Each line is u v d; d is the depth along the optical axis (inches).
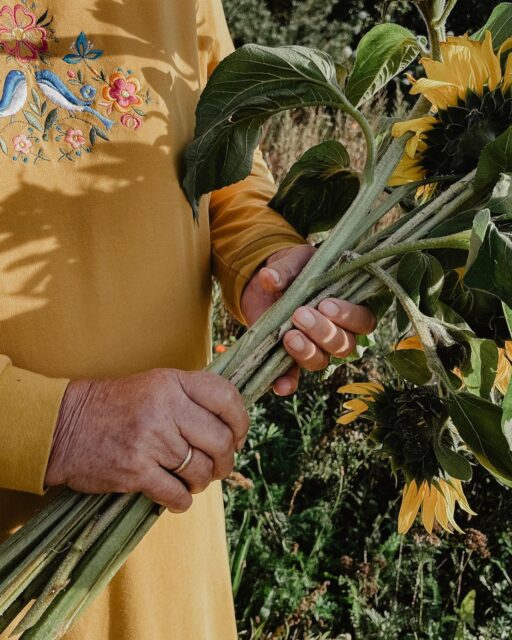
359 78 34.2
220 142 33.7
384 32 32.5
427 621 65.0
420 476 29.5
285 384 31.9
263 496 77.8
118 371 31.7
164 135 31.9
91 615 34.2
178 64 33.7
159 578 36.5
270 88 31.8
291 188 38.7
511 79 27.9
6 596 24.5
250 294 37.2
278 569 66.7
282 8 167.9
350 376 82.7
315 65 31.2
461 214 28.1
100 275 30.3
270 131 124.6
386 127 36.0
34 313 29.0
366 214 32.5
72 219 29.4
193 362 36.3
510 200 25.9
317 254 31.5
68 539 26.5
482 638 61.1
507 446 25.1
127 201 30.5
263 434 76.9
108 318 30.9
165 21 32.4
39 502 31.8
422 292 28.3
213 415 28.4
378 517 69.4
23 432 26.1
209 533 41.9
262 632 64.2
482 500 72.3
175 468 27.9
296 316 29.6
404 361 28.8
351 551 72.2
